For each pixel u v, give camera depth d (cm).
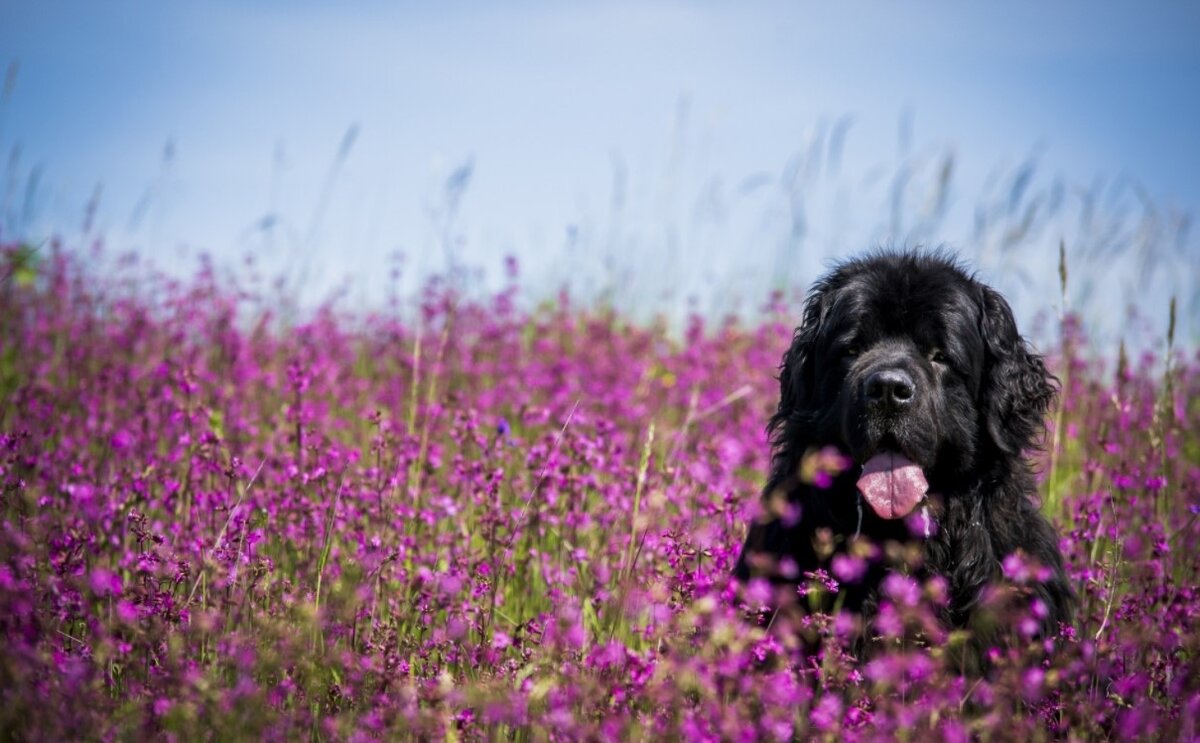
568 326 963
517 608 499
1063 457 711
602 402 739
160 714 326
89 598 394
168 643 362
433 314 827
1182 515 586
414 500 531
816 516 464
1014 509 484
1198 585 470
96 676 357
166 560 403
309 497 518
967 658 429
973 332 494
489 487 493
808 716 367
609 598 435
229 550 411
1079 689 406
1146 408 715
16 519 444
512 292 894
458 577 447
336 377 797
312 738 355
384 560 415
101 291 928
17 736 303
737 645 329
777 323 875
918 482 445
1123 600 451
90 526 457
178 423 602
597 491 539
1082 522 516
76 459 571
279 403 711
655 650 371
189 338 818
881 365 456
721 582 381
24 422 625
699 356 819
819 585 389
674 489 515
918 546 454
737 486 603
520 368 802
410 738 337
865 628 438
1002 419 497
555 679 347
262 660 350
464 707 371
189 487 502
